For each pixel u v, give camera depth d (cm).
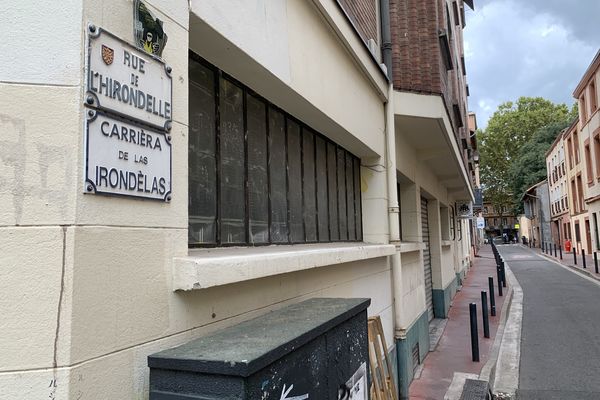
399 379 595
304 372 200
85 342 153
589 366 745
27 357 144
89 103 159
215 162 283
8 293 145
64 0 159
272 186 359
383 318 559
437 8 740
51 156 153
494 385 679
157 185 187
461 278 2011
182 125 206
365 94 532
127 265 172
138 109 180
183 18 212
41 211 150
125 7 179
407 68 647
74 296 150
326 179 480
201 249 262
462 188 1544
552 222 4534
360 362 273
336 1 411
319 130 456
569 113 5859
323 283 376
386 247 537
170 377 165
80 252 153
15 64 153
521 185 5666
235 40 256
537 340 929
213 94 285
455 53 1218
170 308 192
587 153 3036
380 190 591
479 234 6156
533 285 1825
